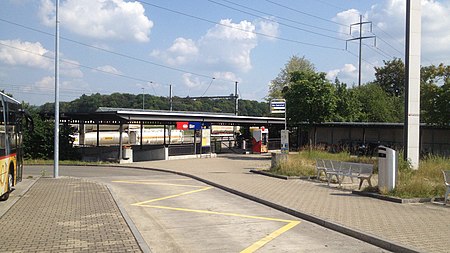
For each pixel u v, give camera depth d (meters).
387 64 70.62
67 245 7.60
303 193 14.32
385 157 13.22
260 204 12.81
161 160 34.50
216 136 58.00
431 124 27.41
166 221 10.27
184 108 95.81
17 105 14.94
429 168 17.47
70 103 79.25
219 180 18.73
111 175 23.38
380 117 53.25
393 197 12.42
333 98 35.12
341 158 24.75
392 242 7.61
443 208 11.20
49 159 35.59
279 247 7.77
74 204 12.23
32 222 9.64
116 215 10.50
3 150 12.55
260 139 43.19
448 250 7.09
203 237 8.59
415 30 19.19
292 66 69.12
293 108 35.31
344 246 7.83
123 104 88.00
